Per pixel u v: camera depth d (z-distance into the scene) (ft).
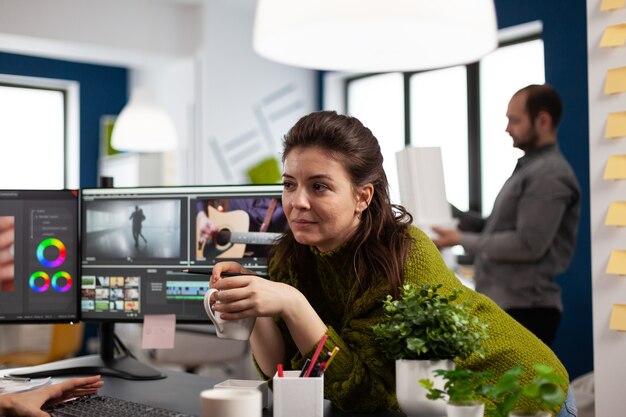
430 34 5.50
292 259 5.14
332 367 4.32
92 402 4.65
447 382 3.60
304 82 20.04
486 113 15.83
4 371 6.00
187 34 18.79
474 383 3.64
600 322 6.14
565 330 13.03
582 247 12.80
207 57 18.47
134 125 15.71
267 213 5.97
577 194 9.92
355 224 4.66
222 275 4.85
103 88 21.61
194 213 6.09
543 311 9.99
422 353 3.93
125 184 19.66
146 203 6.16
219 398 3.36
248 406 3.37
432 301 4.06
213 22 18.58
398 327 3.95
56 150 21.42
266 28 4.64
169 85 19.97
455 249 15.24
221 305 4.19
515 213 9.96
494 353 4.45
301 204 4.42
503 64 15.46
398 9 4.21
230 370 14.52
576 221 10.05
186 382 5.68
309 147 4.43
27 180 20.94
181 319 6.07
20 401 4.37
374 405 4.48
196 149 18.80
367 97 19.07
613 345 6.07
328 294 5.07
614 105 6.08
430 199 8.24
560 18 13.46
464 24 4.36
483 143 15.90
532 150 10.02
